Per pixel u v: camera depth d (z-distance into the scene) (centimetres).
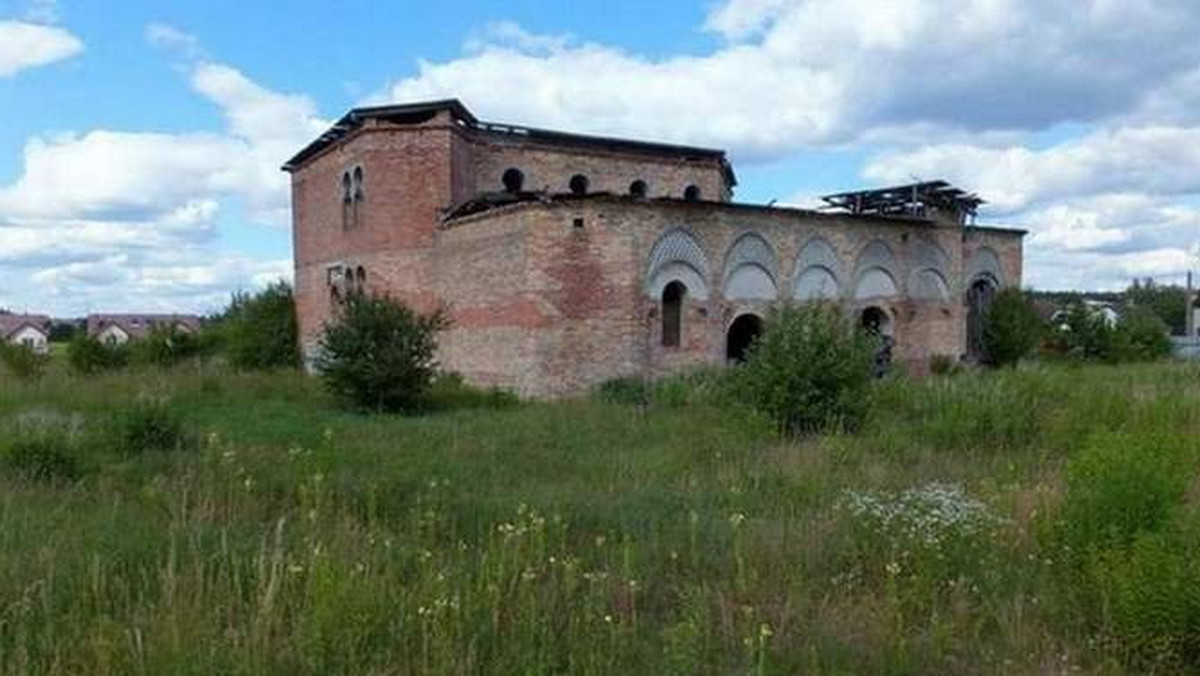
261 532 782
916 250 3378
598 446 1502
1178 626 548
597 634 573
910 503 843
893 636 582
